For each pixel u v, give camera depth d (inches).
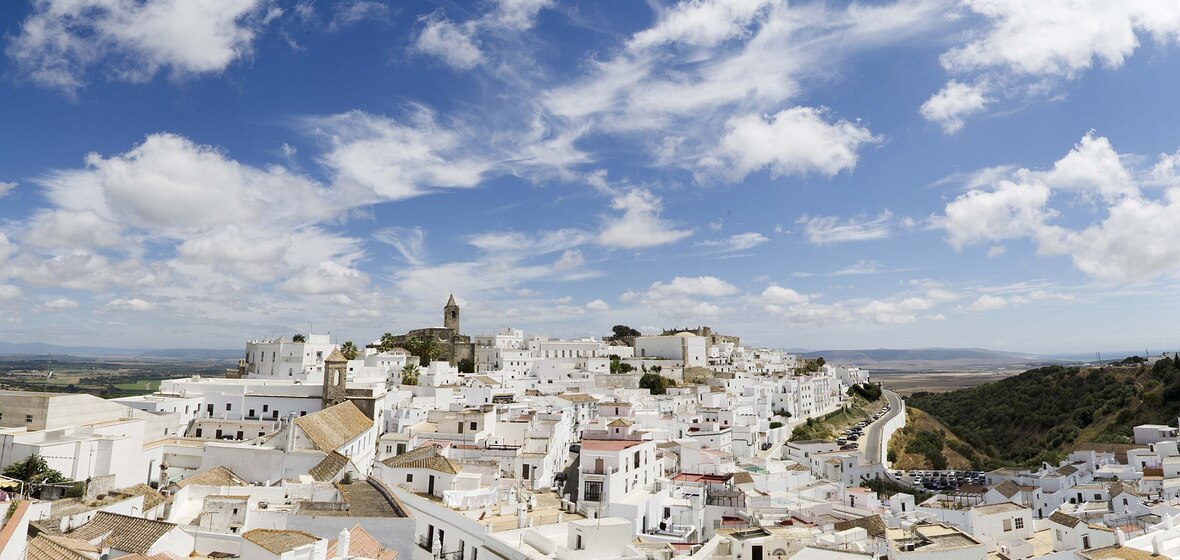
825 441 6934.1
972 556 2160.4
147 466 2746.1
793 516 3250.5
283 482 2559.1
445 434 3752.5
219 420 3737.7
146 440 3191.4
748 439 5728.3
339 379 3863.2
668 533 2815.0
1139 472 4111.7
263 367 6348.4
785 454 6441.9
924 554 2116.1
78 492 2229.3
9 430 2630.4
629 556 1941.4
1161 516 2952.8
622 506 2748.5
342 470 2593.5
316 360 6358.3
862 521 2876.5
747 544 2436.0
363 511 2070.6
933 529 2416.3
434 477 2650.1
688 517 3046.3
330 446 2893.7
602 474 2891.2
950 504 3873.0
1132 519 2928.2
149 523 1743.4
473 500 2470.5
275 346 6289.4
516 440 3777.1
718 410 6043.3
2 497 1572.3
